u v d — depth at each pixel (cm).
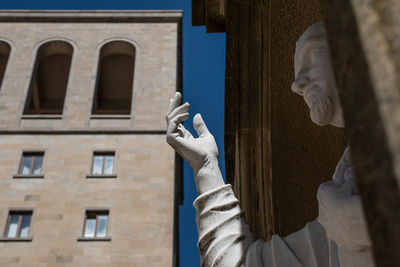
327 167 420
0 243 2486
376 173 113
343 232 219
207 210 315
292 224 437
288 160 439
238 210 317
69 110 3017
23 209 2606
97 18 3516
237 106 467
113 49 3447
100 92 3631
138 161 2812
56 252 2478
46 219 2577
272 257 292
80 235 2538
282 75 442
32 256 2462
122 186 2709
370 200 114
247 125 464
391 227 108
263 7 446
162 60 3319
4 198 2633
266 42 452
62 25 3494
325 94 240
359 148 119
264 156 456
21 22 3497
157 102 3088
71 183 2709
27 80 3216
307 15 427
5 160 2781
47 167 2766
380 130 114
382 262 110
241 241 304
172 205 2662
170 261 2475
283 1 432
